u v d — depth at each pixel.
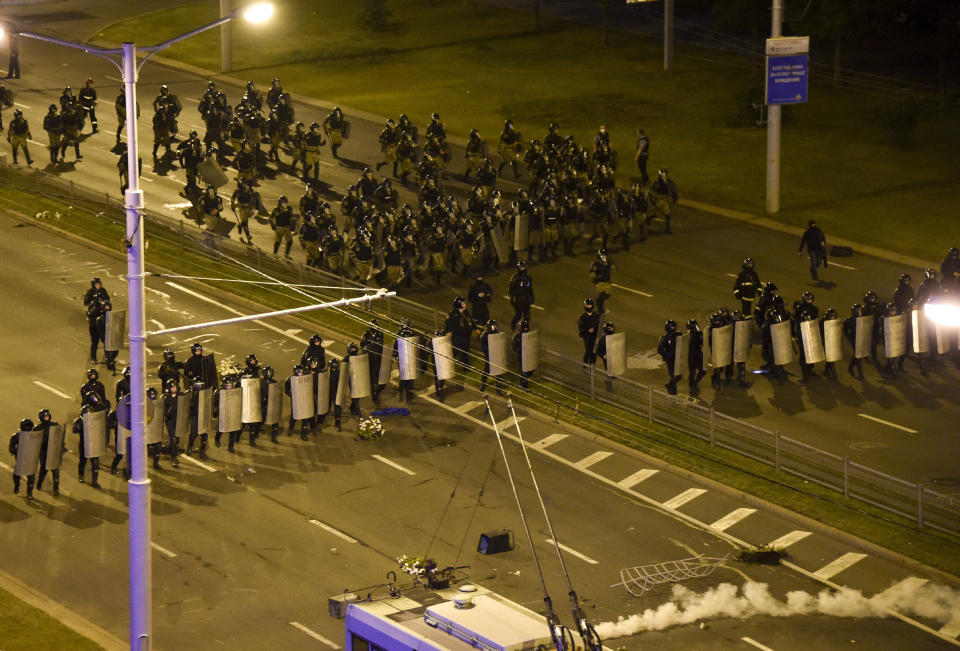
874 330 70.19
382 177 99.50
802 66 92.62
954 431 63.97
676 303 79.31
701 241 89.25
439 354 65.69
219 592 49.78
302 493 57.69
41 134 105.75
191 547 53.03
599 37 140.00
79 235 87.00
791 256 86.69
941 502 55.50
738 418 65.12
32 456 56.31
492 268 84.25
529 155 95.25
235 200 85.69
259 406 61.47
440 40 138.88
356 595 48.19
